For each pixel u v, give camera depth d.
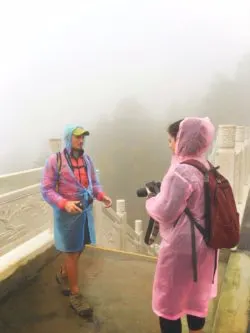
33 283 3.49
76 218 2.95
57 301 3.16
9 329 2.74
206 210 1.91
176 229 1.95
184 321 2.83
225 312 2.84
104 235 5.80
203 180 1.92
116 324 2.81
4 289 3.28
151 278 3.61
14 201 4.98
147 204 2.07
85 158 3.14
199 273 1.99
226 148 4.84
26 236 5.26
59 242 3.01
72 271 3.03
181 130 1.97
